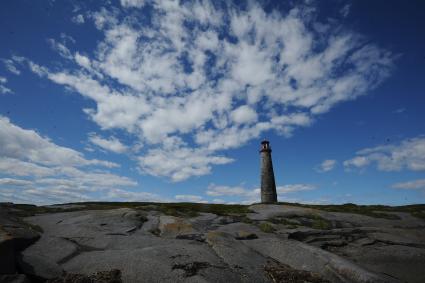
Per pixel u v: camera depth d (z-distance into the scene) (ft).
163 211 130.93
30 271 45.70
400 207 187.32
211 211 142.82
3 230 52.60
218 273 48.96
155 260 51.88
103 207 146.92
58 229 79.71
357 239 84.12
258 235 85.25
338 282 52.85
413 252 73.00
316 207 178.29
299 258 62.34
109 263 51.42
